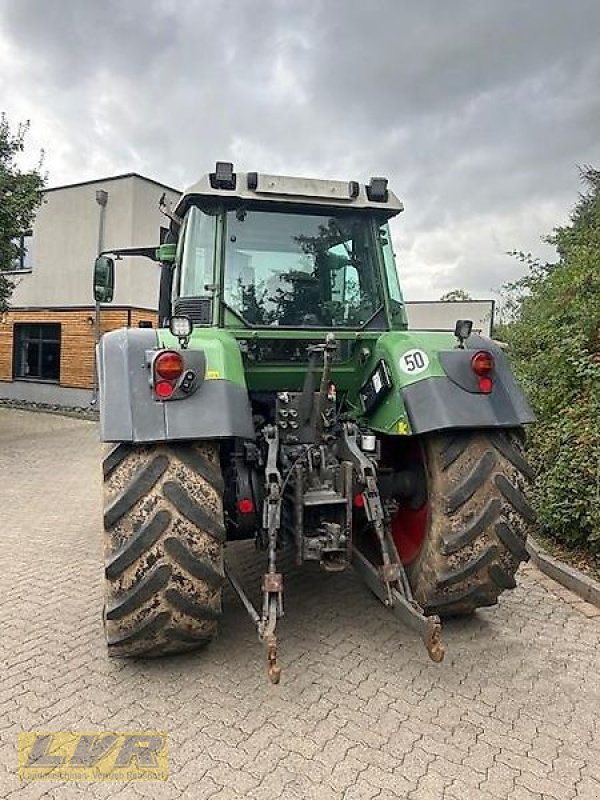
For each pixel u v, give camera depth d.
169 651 3.30
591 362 5.20
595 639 3.72
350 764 2.60
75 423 15.77
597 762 2.62
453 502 3.36
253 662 3.42
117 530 3.07
